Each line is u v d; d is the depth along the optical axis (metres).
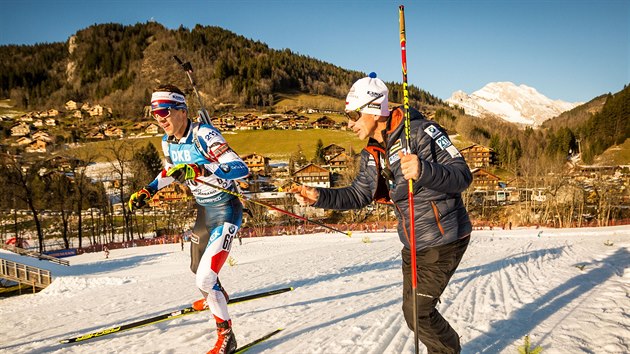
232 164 3.11
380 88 2.65
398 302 5.38
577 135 110.94
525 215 52.25
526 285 6.34
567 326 3.99
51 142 120.31
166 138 3.44
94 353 3.75
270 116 147.00
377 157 2.75
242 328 4.31
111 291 9.80
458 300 5.38
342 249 14.37
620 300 4.93
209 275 3.27
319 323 4.39
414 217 2.61
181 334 4.16
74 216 55.66
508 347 3.48
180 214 55.53
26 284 25.05
